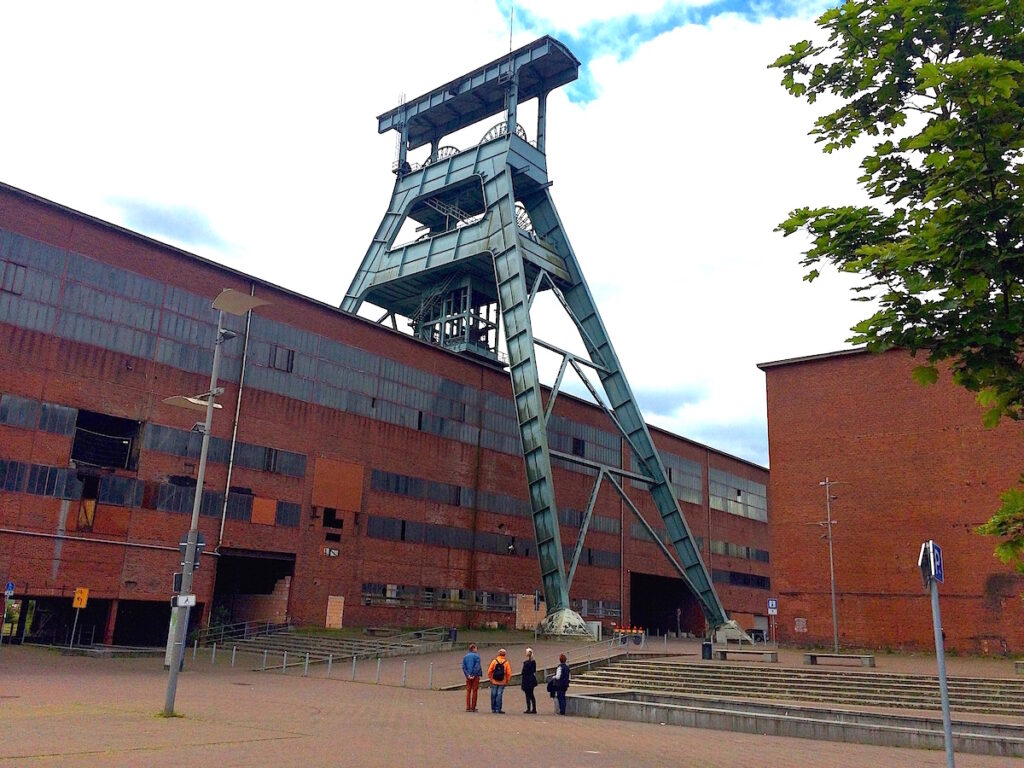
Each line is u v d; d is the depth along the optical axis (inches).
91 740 463.2
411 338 2074.3
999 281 289.6
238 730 543.8
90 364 1460.4
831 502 1788.9
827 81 359.6
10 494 1336.1
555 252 2268.7
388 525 1927.9
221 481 1615.4
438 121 2496.3
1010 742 594.9
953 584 1606.8
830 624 1728.6
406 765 433.1
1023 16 304.3
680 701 869.2
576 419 2564.0
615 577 2554.1
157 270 1589.6
